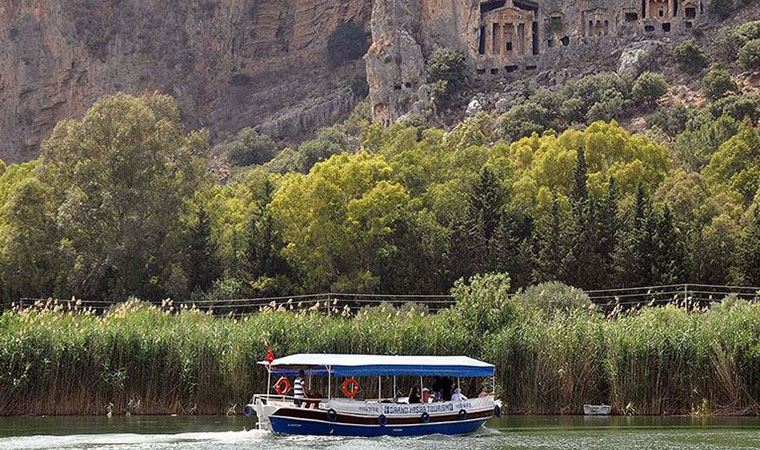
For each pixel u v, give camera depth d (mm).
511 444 98188
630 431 107812
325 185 195625
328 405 102875
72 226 199000
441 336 128250
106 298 196875
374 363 105125
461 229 188375
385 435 103750
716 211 196875
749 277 176375
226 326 129000
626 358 125250
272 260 195375
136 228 197125
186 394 123562
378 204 194125
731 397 123312
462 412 107000
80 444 95938
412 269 189625
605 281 176375
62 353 121438
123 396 122562
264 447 94625
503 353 127125
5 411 119875
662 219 176250
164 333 124938
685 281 172750
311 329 127250
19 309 151375
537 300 151875
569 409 125875
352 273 197875
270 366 107375
